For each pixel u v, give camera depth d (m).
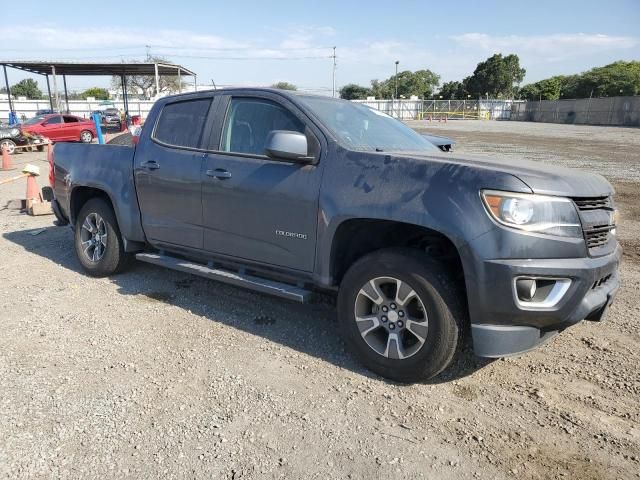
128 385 3.44
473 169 3.22
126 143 7.98
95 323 4.43
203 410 3.17
